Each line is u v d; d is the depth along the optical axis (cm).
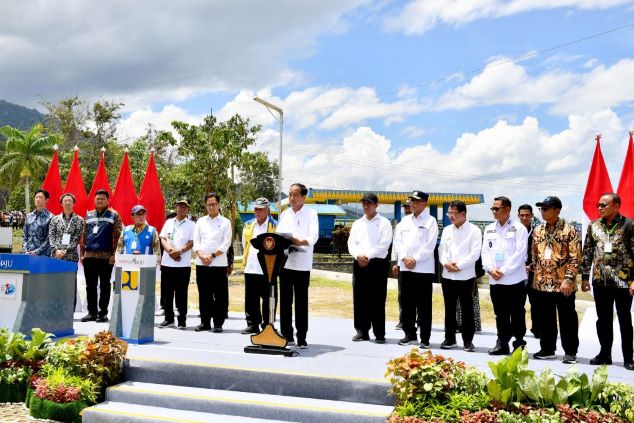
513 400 470
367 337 760
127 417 526
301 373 552
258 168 2367
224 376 573
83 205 1105
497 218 689
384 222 742
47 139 3922
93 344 591
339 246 3300
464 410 460
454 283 700
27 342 635
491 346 739
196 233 827
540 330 673
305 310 705
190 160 2275
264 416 520
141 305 705
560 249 651
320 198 3909
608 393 460
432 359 502
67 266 752
